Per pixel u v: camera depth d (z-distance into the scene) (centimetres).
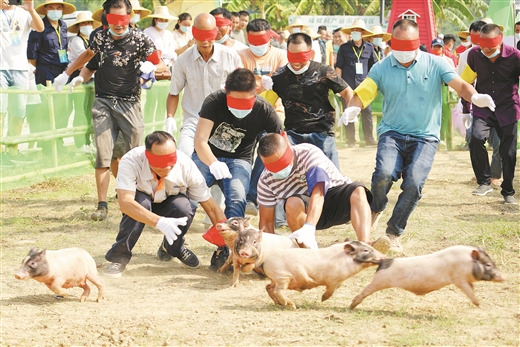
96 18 1434
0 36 1333
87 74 1113
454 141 1945
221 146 818
